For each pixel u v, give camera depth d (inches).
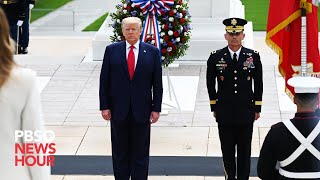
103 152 578.9
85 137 615.8
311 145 351.6
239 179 497.7
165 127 641.6
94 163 553.6
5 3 876.6
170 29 649.0
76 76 805.9
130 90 484.1
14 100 263.6
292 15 552.4
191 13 845.8
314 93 352.8
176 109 684.1
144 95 486.0
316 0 556.1
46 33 1130.7
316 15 560.7
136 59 486.0
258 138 608.4
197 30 850.1
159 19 647.8
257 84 491.2
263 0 1488.7
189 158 564.4
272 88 757.3
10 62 260.5
